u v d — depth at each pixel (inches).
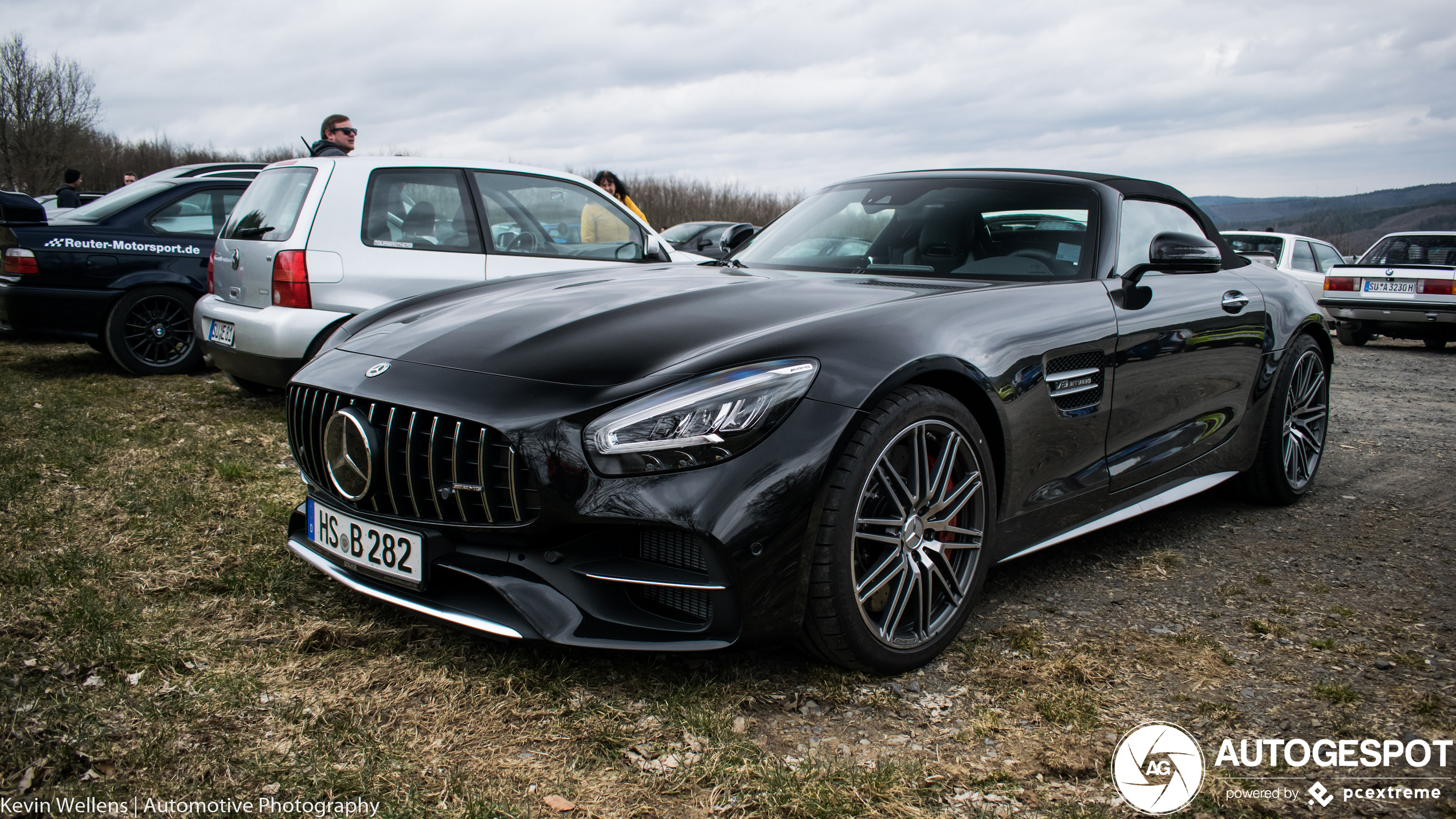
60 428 159.6
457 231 180.4
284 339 162.7
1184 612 97.3
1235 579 107.7
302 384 88.4
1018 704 76.7
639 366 75.2
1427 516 135.2
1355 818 62.5
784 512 70.7
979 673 82.1
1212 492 147.4
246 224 177.8
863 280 101.9
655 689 76.7
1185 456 118.0
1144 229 116.8
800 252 119.6
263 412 185.3
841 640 76.1
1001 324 89.4
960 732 72.2
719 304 88.5
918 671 82.4
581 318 86.9
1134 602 99.9
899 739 71.0
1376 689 80.5
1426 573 110.5
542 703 74.0
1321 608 99.0
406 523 78.7
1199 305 115.5
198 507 119.3
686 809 61.5
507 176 190.2
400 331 92.7
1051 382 92.7
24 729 66.4
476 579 75.9
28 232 213.8
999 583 104.8
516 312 91.2
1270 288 134.0
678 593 74.8
